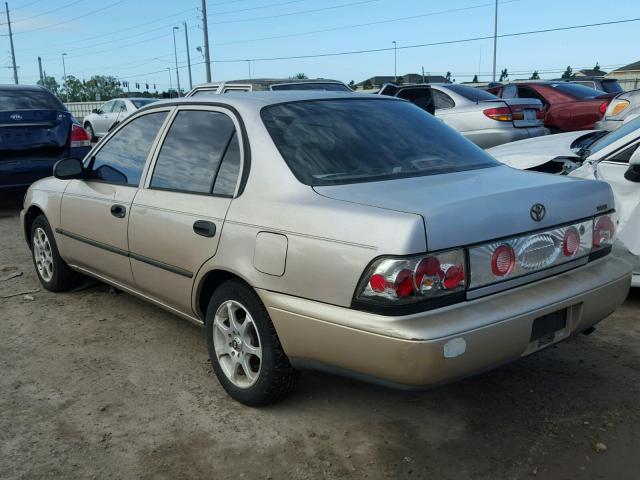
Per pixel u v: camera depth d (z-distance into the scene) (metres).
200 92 10.34
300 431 3.16
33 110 8.34
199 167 3.59
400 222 2.56
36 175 8.31
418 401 3.43
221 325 3.44
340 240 2.71
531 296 2.83
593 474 2.77
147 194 3.86
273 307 2.98
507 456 2.92
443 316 2.59
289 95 3.71
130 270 4.09
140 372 3.83
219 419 3.28
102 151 4.52
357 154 3.31
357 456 2.95
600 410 3.29
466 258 2.65
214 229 3.29
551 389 3.53
